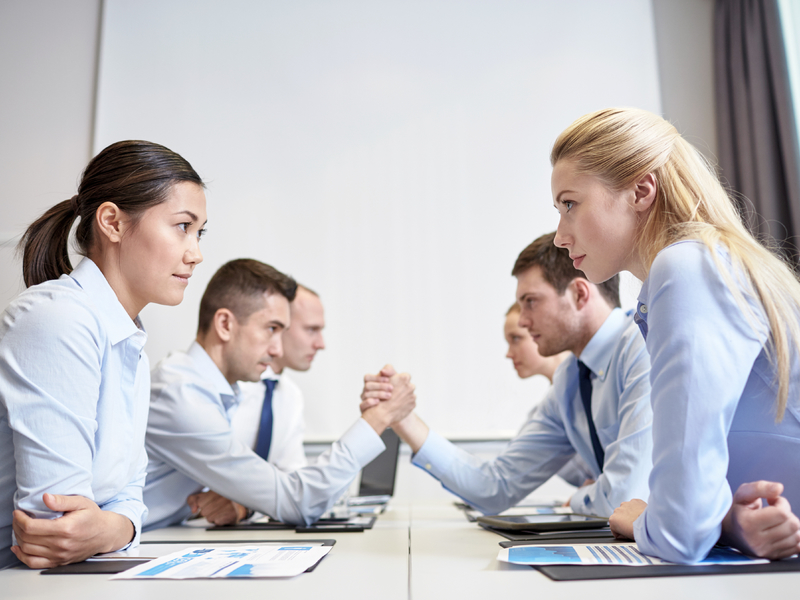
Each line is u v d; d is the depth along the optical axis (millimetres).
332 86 3201
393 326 2982
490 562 702
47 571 676
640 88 3182
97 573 663
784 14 2875
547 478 1520
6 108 3180
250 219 3062
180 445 1321
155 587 582
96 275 912
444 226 3076
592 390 1421
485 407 2918
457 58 3230
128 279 944
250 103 3172
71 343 798
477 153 3146
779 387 672
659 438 661
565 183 854
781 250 2699
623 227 824
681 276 685
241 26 3244
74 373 795
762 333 670
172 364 1449
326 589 565
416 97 3195
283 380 2371
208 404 1369
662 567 607
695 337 654
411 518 1415
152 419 1333
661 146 814
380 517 1454
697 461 633
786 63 2822
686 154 822
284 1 3271
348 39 3244
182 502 1423
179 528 1320
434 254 3051
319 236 3059
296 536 1040
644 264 809
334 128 3160
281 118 3162
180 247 954
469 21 3260
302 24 3254
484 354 2963
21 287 2762
